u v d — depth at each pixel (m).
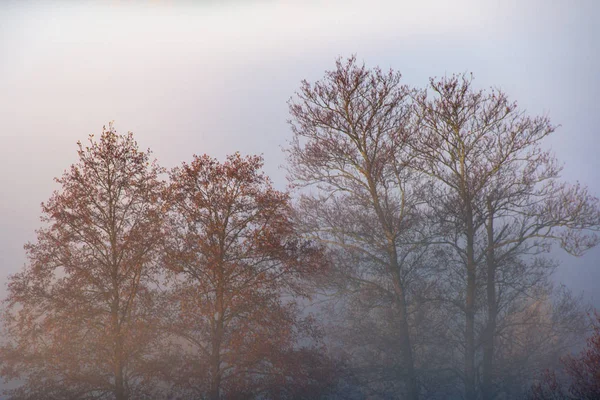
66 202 14.01
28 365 13.55
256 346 14.21
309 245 15.82
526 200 17.08
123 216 14.62
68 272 13.98
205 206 14.63
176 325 14.48
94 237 14.20
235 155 15.32
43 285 13.91
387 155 16.62
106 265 14.16
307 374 14.80
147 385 14.45
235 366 14.99
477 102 16.61
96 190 14.37
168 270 14.58
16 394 13.68
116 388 13.63
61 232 14.15
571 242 16.33
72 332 13.67
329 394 15.90
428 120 16.98
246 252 14.77
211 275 14.62
